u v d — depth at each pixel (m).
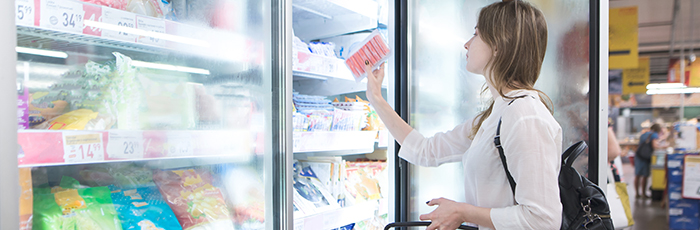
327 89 2.11
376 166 1.99
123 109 1.07
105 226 1.05
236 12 1.24
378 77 1.65
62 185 1.08
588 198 1.08
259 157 1.25
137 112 1.09
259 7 1.24
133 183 1.23
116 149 0.96
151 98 1.12
